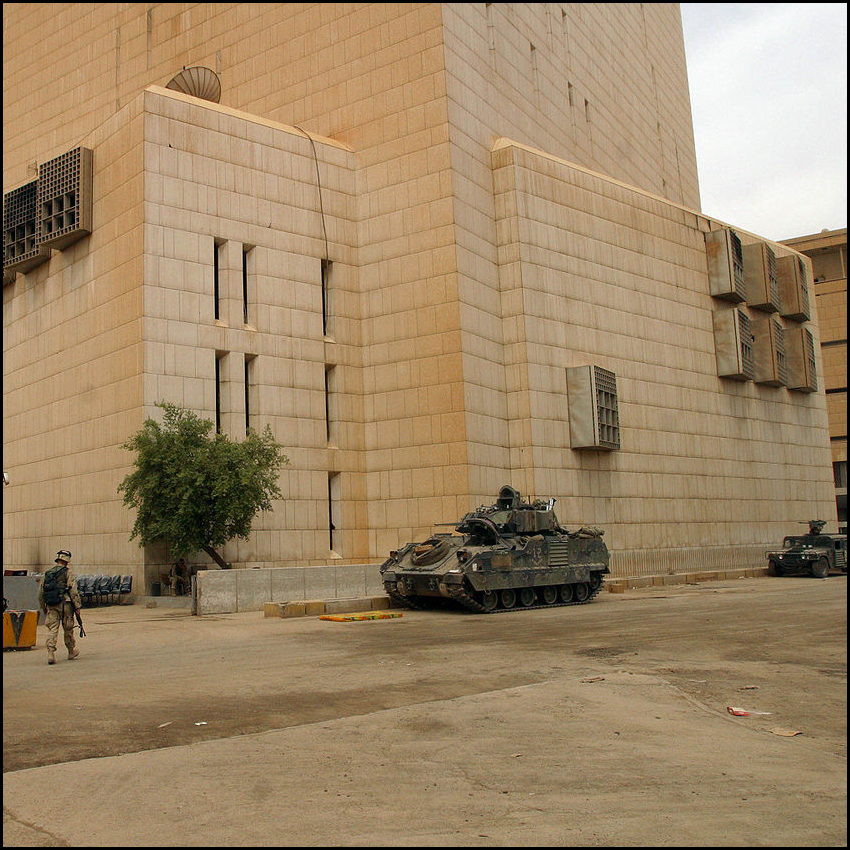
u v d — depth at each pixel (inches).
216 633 717.9
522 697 417.1
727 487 1705.2
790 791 270.2
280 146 1311.5
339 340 1343.5
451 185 1306.6
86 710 399.5
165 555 1106.1
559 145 1695.4
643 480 1519.4
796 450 1916.8
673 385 1624.0
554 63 1720.0
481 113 1417.3
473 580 849.5
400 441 1315.2
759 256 1847.9
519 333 1366.9
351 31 1435.8
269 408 1239.5
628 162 2059.5
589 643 615.5
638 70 2208.4
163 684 467.8
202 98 1414.9
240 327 1223.5
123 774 293.7
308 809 256.5
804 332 1915.6
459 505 1248.8
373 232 1378.0
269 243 1275.8
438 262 1306.6
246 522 1071.0
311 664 534.6
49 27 1936.5
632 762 304.7
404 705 405.4
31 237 1364.4
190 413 1073.5
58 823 246.4
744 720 369.4
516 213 1389.0
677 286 1680.6
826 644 589.6
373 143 1392.7
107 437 1176.8
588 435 1384.1
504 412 1360.7
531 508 967.0
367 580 1029.8
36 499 1359.5
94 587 1077.1
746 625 701.3
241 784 281.6
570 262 1460.4
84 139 1295.5
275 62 1524.4
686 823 241.1
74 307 1285.7
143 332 1117.1
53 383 1331.2
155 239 1143.0
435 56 1342.3
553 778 286.2
